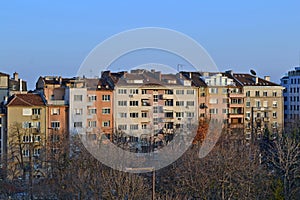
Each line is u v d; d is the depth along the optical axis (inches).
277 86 4739.2
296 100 5738.2
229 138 2778.1
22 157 3068.4
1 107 3690.9
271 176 2284.7
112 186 1740.9
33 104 3631.9
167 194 1899.6
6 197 2539.4
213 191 2078.0
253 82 4714.6
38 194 2460.6
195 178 2044.8
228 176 2070.6
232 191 2033.7
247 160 2246.6
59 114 3668.8
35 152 3363.7
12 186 2632.9
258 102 4665.4
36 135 3511.3
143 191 1763.0
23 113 3614.7
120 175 1690.5
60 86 3796.8
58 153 2596.0
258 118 4453.7
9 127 3565.5
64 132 3201.3
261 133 3983.8
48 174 2596.0
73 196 2066.9
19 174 2920.8
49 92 3732.8
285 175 2225.6
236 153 2289.6
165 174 2000.5
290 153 2386.8
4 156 2977.4
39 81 4065.0
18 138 3280.0
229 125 3722.9
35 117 3624.5
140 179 1776.6
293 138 2807.6
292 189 2261.3
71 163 2225.6
